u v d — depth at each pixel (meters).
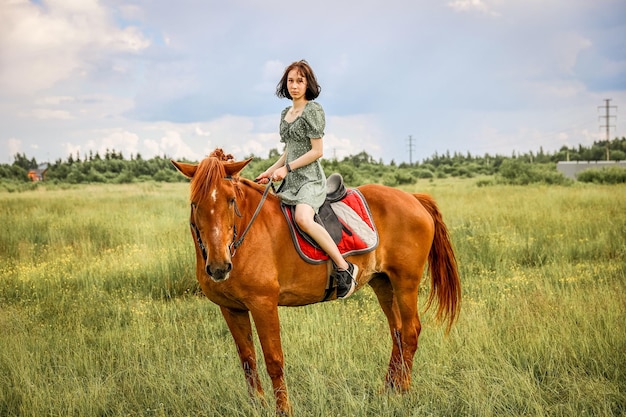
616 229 10.62
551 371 4.60
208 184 3.62
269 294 4.02
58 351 5.30
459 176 73.06
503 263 8.63
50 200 22.81
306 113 4.27
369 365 4.90
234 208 3.85
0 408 4.21
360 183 24.66
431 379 4.52
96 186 44.28
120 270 8.53
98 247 11.11
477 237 10.14
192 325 6.14
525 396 4.17
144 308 6.78
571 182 32.94
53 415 4.00
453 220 12.72
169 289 7.88
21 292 7.56
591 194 18.33
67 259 9.23
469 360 4.79
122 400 4.34
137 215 15.65
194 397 4.23
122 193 30.48
